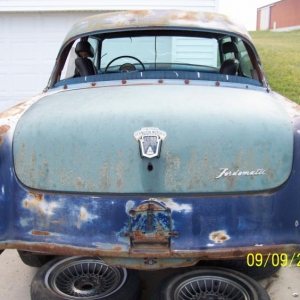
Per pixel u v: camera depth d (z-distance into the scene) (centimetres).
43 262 302
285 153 206
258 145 205
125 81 269
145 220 203
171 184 202
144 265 210
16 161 215
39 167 212
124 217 204
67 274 259
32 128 217
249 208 204
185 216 203
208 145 203
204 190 203
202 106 216
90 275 261
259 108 220
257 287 236
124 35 337
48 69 942
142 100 224
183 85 256
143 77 271
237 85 271
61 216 211
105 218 206
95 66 356
